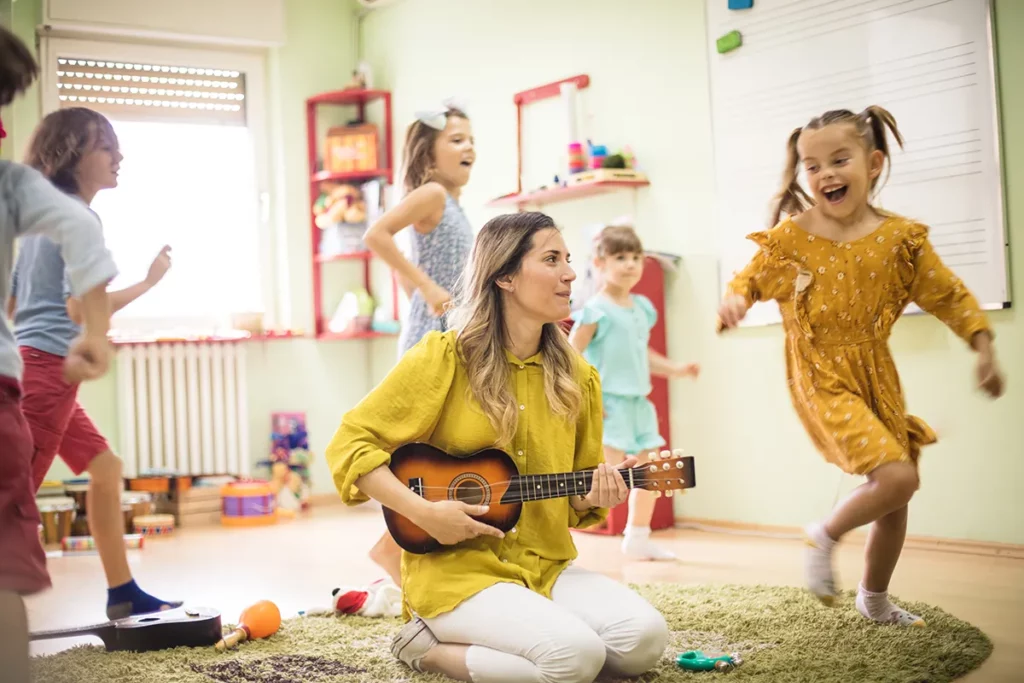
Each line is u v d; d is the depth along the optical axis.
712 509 4.27
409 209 2.74
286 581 3.50
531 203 5.00
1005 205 3.37
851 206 2.41
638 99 4.51
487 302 2.08
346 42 6.04
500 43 5.16
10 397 1.53
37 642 2.62
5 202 1.61
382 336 5.89
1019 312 3.36
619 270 3.82
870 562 2.45
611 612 2.00
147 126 5.61
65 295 2.42
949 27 3.48
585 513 2.18
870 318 2.39
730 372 4.19
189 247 5.71
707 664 2.11
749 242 4.10
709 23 4.20
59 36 5.28
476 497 2.01
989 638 2.36
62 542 4.35
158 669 2.25
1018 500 3.37
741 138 4.11
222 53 5.73
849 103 3.76
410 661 2.13
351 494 2.00
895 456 2.22
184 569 3.79
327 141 5.74
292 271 5.84
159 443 5.28
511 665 1.89
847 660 2.15
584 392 2.18
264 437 5.72
